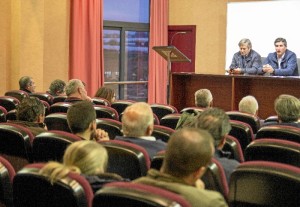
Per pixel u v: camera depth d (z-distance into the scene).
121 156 2.59
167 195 1.64
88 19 9.02
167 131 3.36
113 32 9.98
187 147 1.82
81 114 3.14
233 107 6.94
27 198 2.09
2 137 3.10
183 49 10.72
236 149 3.02
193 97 7.57
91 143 2.21
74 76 8.85
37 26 8.20
